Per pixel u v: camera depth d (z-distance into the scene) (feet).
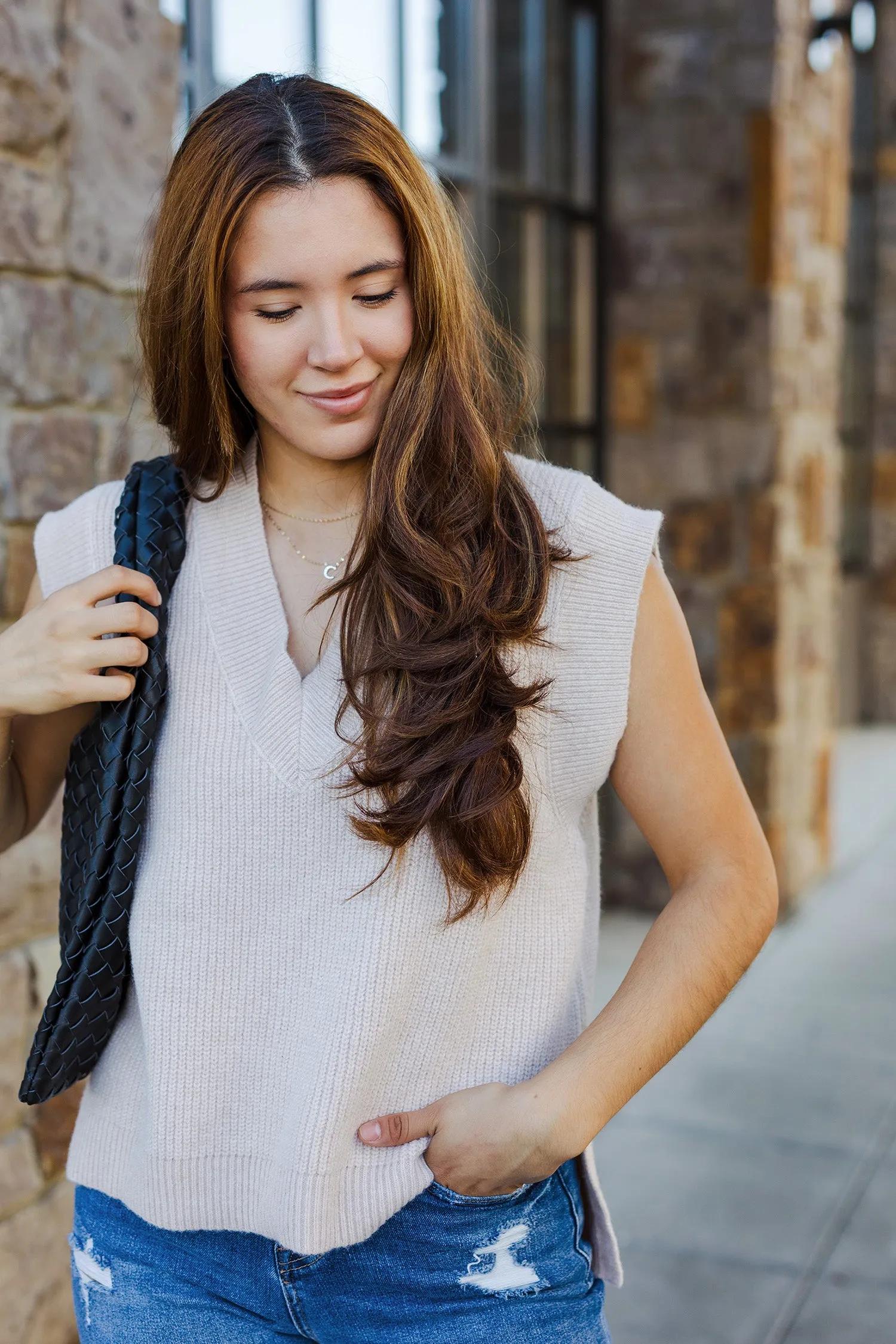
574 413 14.98
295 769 3.72
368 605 3.68
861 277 28.37
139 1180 3.93
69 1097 6.57
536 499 3.94
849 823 20.20
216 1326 4.01
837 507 16.93
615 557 3.86
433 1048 3.86
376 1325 3.96
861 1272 8.41
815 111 15.46
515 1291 3.98
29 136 6.03
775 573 14.67
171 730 3.82
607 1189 9.50
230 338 3.75
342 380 3.64
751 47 14.16
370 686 3.64
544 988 3.98
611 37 14.70
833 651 16.93
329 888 3.74
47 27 6.09
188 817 3.78
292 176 3.48
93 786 3.89
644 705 3.91
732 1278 8.37
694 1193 9.44
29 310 6.12
